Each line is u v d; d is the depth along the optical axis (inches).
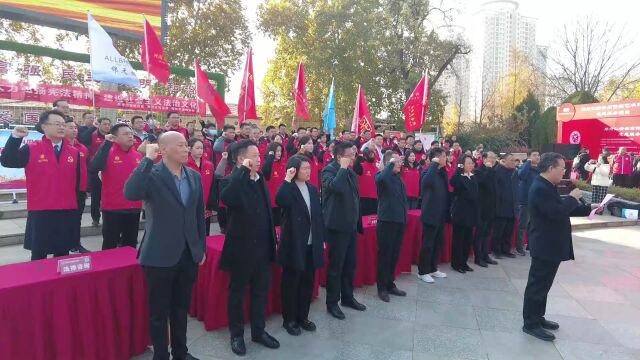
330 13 761.6
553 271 154.6
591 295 204.5
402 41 805.9
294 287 149.3
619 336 159.2
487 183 247.8
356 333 153.3
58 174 159.5
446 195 214.8
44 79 506.3
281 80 847.1
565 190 519.2
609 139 665.6
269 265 140.0
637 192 467.2
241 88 294.7
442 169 213.6
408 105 354.0
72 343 113.7
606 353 145.3
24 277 111.6
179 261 114.6
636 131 621.3
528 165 276.7
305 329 153.6
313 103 791.7
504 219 266.2
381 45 802.2
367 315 170.1
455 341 150.3
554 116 893.8
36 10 380.2
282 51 845.8
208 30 634.8
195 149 218.1
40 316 108.2
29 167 155.9
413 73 833.5
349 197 163.6
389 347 143.6
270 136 324.2
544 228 152.3
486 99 1277.1
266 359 131.9
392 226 184.4
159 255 111.3
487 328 162.2
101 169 169.5
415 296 193.8
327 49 766.5
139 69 407.5
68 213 163.2
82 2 403.2
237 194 129.6
